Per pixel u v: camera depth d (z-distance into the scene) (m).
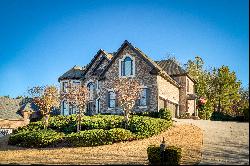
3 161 19.78
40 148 25.58
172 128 29.00
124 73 37.53
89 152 21.80
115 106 37.50
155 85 35.53
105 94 38.38
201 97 55.47
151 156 16.58
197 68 63.78
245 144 20.38
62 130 30.62
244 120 34.34
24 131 31.66
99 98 41.34
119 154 20.50
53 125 31.77
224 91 53.75
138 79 36.50
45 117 31.94
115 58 38.28
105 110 38.06
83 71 46.47
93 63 44.34
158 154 16.38
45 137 26.02
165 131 27.78
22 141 27.89
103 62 43.06
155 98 35.34
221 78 53.97
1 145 28.98
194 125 30.45
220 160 16.41
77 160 19.11
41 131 28.86
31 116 55.62
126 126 26.95
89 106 42.94
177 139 24.25
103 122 28.45
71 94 31.19
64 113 46.16
